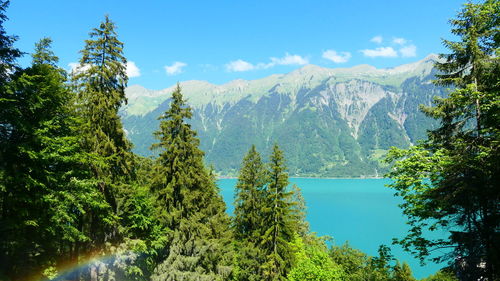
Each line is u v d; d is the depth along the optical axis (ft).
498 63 40.63
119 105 62.13
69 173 51.37
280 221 84.43
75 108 56.90
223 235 87.20
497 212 31.81
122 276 66.28
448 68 48.06
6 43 44.47
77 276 57.72
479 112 40.55
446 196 33.60
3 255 49.21
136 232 66.08
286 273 82.58
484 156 32.60
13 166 44.98
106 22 59.62
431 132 47.26
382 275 50.80
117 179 61.46
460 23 44.83
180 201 71.31
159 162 71.82
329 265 78.69
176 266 66.23
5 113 43.60
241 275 84.33
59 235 53.67
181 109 73.20
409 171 42.19
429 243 39.01
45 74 51.62
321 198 564.71
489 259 30.81
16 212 47.06
